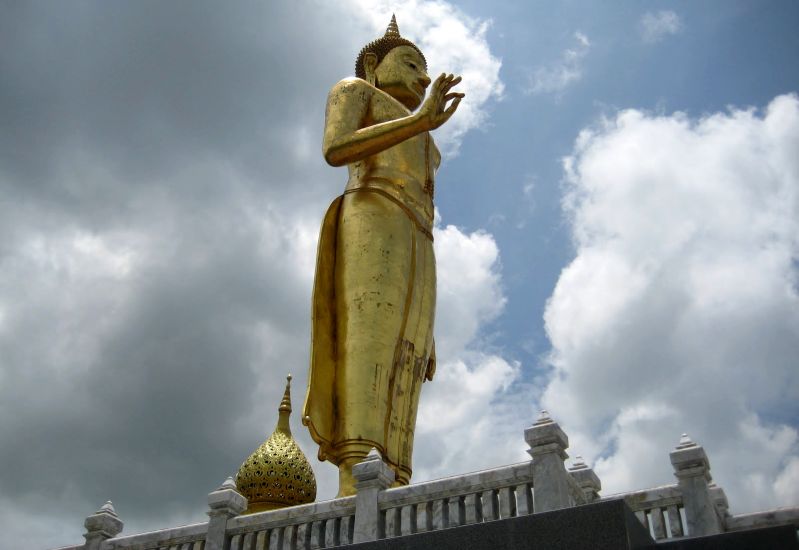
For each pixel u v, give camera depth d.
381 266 21.28
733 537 12.37
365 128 21.77
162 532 15.91
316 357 20.84
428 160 23.47
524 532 12.27
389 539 13.15
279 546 14.80
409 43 25.22
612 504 11.95
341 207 22.36
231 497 15.59
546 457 13.12
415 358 21.53
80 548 16.47
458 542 12.63
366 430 20.00
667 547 12.72
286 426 23.44
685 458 13.57
